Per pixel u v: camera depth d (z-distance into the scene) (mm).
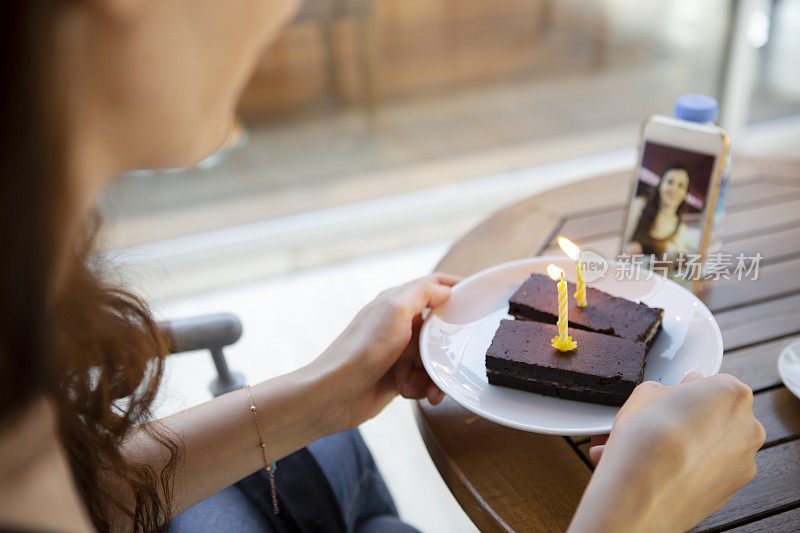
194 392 1288
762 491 598
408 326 687
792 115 1979
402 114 2057
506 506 610
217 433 645
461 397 654
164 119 349
